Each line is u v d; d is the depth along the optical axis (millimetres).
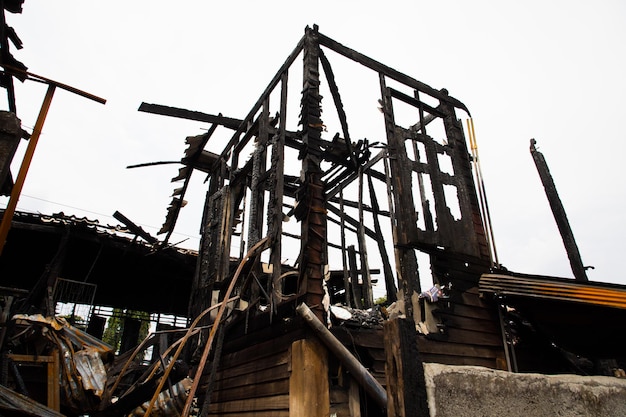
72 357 7094
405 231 7031
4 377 5180
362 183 9688
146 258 12633
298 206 6312
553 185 10719
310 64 7176
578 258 9797
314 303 5457
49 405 6414
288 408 5141
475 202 8398
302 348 5109
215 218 9844
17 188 3391
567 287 5637
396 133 7852
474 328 6930
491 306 7340
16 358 6461
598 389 3127
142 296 15383
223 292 8562
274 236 6527
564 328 6355
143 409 7551
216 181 10914
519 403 2719
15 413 2672
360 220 9430
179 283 14641
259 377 6035
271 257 6496
